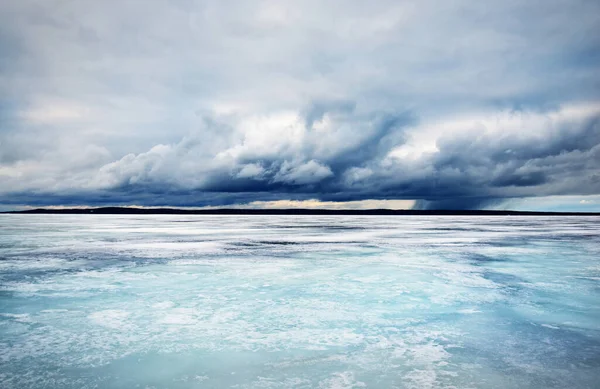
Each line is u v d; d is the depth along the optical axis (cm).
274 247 2228
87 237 3042
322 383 532
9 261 1630
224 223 6588
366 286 1136
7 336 714
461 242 2541
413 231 3953
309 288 1111
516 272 1363
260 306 916
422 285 1146
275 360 609
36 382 537
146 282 1196
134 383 536
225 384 532
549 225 5528
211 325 777
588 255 1827
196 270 1414
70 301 962
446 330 749
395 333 732
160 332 735
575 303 942
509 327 767
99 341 689
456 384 529
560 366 588
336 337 709
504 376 554
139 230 4097
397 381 537
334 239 2844
